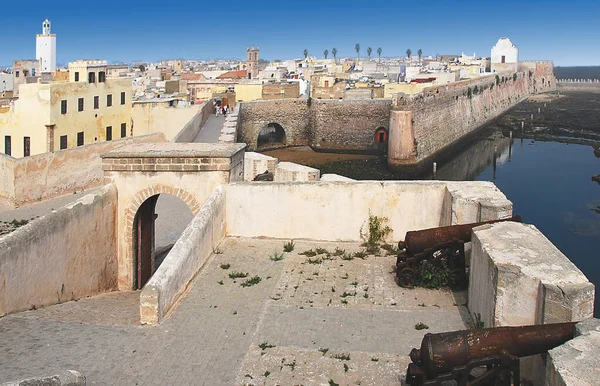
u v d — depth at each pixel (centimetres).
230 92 7612
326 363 1058
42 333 1203
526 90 14400
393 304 1294
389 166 6575
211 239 1598
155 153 1750
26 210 2773
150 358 1083
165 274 1277
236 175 1819
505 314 1028
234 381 1010
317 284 1406
